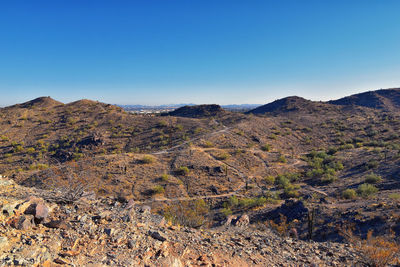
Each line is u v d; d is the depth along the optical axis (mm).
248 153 91438
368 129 141875
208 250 6758
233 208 46719
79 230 5582
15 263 3850
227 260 6496
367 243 9828
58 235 5184
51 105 181750
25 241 4566
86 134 121812
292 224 25219
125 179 59812
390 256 8008
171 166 72875
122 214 7398
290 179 70188
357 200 34312
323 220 24000
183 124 145750
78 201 7402
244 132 129000
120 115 159250
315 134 141500
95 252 4996
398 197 29203
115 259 4887
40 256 4211
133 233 6172
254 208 42500
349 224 20641
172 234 7148
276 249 8391
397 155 66688
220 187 62062
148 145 108188
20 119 142875
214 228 11703
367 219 20422
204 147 101625
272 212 31047
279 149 110812
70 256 4586
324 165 80875
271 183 67562
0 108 167375
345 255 8617
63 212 6395
